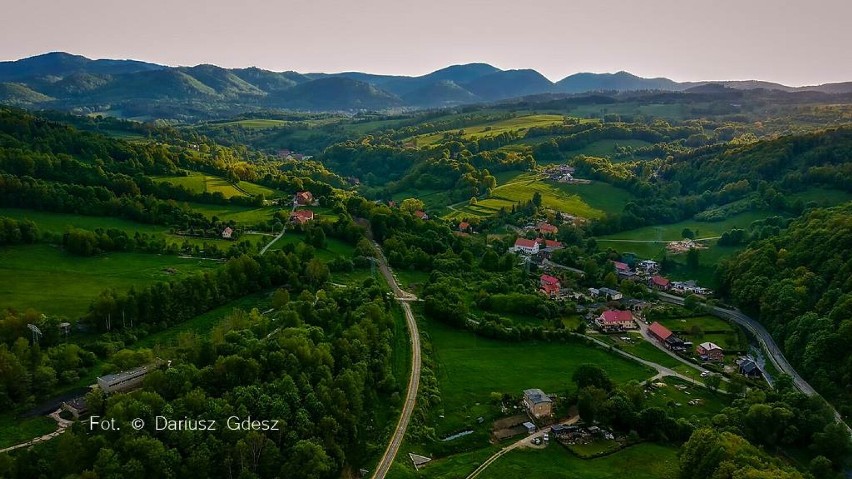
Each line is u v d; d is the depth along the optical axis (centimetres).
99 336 13525
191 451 9131
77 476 8144
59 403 10794
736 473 8981
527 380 14175
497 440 11675
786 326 17025
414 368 14188
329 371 11681
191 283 15750
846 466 11056
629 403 12362
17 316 12681
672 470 10481
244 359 11031
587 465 10775
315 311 14625
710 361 16025
